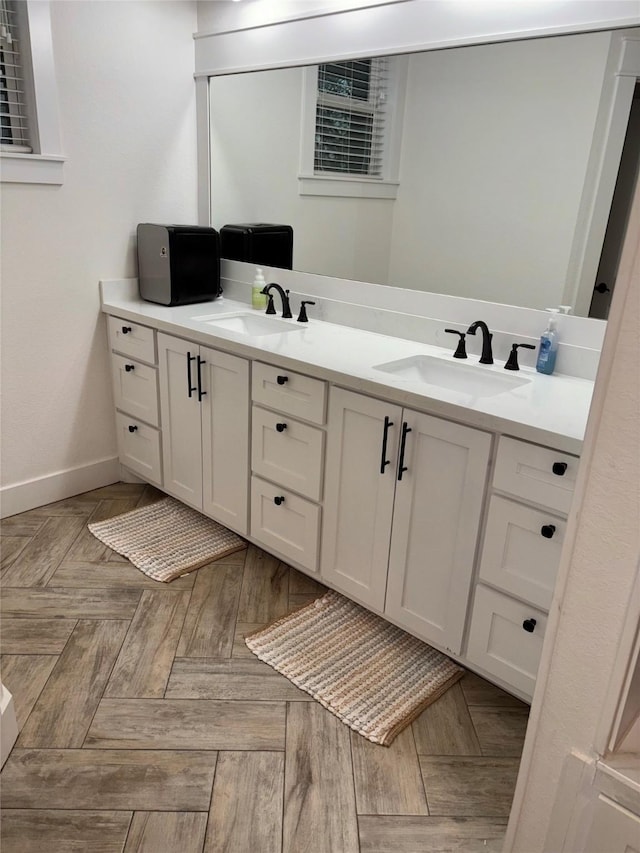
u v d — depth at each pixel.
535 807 0.99
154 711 1.73
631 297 0.70
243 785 1.53
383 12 2.14
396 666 1.94
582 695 0.87
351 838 1.41
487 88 1.96
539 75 1.86
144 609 2.15
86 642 1.99
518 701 1.83
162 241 2.64
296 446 2.12
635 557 0.76
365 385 1.83
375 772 1.58
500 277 2.07
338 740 1.67
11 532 2.59
